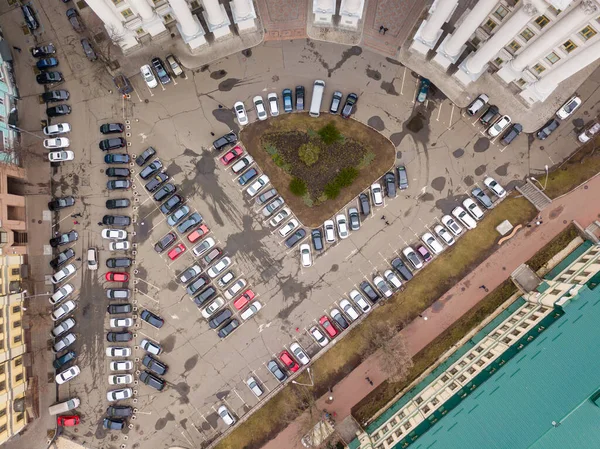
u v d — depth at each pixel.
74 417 68.44
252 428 69.31
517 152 71.00
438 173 71.25
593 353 59.31
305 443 67.38
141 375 69.25
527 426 58.25
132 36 68.94
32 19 70.75
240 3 65.12
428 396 65.62
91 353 69.75
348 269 70.81
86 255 70.31
